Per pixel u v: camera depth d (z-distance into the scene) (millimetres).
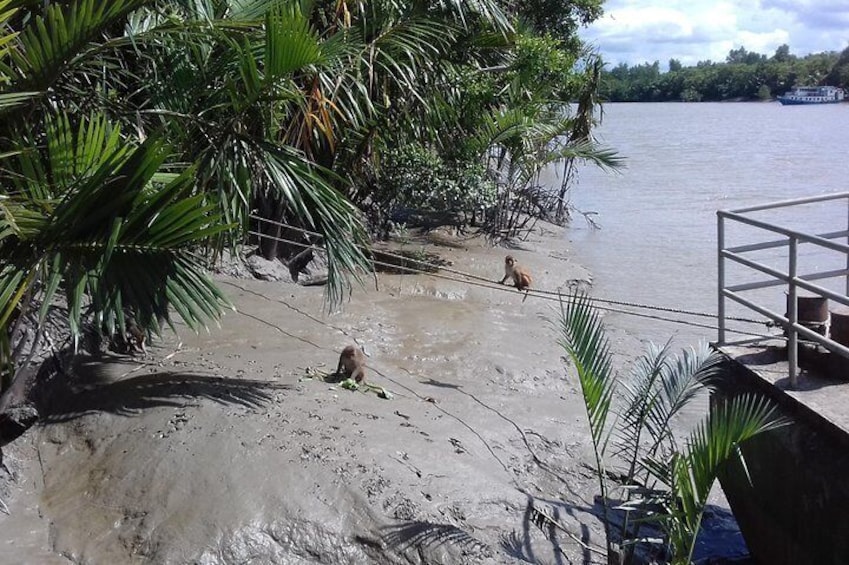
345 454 6676
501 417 8492
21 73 6211
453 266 15469
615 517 7113
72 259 5656
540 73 18172
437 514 6262
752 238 20141
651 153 43844
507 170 21047
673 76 131750
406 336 10656
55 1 6645
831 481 5691
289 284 12289
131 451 6664
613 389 6555
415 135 13773
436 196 16375
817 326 6641
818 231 20828
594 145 20109
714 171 35000
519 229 19391
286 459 6496
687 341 12117
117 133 6152
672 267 17156
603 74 21266
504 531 6352
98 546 5891
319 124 9672
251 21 7285
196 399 7297
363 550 5961
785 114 86562
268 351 8977
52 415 7316
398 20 11391
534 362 10242
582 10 23859
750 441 6574
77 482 6535
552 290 14695
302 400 7527
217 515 5992
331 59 8398
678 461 5852
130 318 7578
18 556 5785
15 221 5445
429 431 7555
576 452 8086
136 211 5703
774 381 6449
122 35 7883
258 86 7062
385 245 16609
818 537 5883
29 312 6816
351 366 8273
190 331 9234
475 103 15883
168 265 5953
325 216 7520
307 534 5965
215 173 7430
